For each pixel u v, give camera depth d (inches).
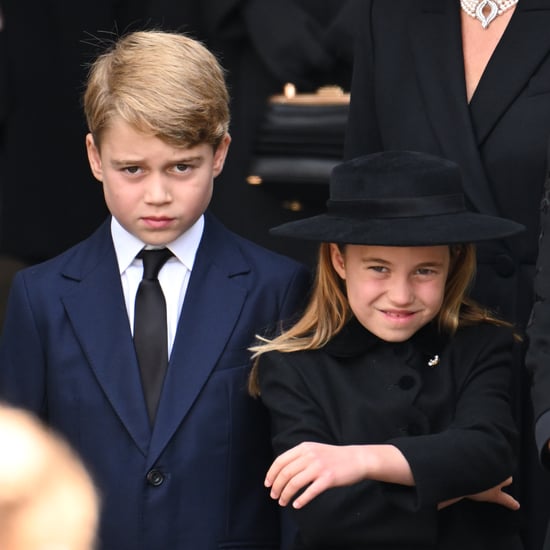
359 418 354.6
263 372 370.6
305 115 638.5
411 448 327.3
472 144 405.4
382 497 335.3
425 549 342.3
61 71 815.7
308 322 375.9
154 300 391.2
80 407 381.7
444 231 349.1
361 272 358.3
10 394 391.2
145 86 357.4
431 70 417.4
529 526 413.4
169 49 370.0
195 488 378.3
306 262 715.4
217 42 730.2
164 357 387.5
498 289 413.4
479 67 416.8
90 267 397.4
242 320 392.5
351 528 337.1
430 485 323.6
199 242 400.5
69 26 805.2
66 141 828.0
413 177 358.9
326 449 319.0
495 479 339.3
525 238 407.8
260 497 393.1
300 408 355.9
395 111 425.7
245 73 728.3
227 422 383.6
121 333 386.9
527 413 413.7
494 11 414.6
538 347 299.1
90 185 840.3
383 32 432.8
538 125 401.4
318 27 697.0
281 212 720.3
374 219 358.9
